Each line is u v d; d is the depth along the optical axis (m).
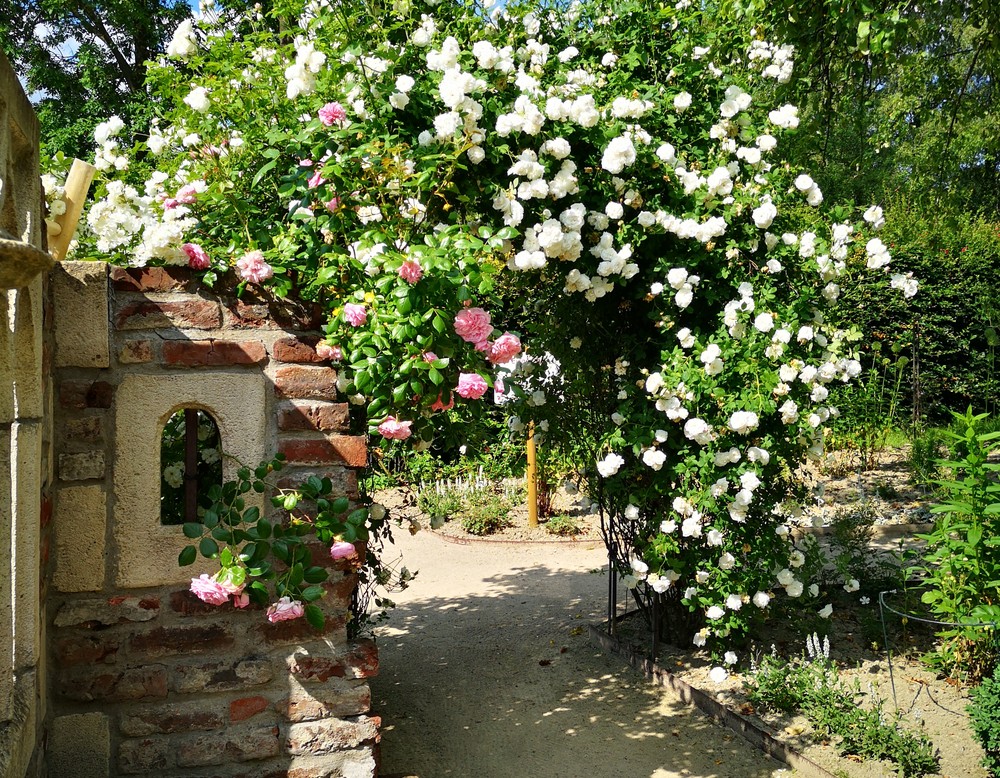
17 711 2.12
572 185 3.77
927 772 3.45
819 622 4.80
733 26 4.80
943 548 4.28
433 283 2.91
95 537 2.76
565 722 4.22
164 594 2.83
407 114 3.74
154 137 4.13
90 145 14.97
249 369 2.93
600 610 5.98
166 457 3.30
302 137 3.44
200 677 2.83
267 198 3.83
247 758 2.86
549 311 4.90
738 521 4.16
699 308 4.43
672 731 4.07
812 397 4.16
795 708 4.08
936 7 6.46
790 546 4.65
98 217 3.35
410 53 3.77
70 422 2.75
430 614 6.10
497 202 3.67
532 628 5.69
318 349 2.97
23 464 2.21
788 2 5.25
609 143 3.85
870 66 6.54
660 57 4.48
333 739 2.92
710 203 4.15
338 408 2.99
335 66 3.62
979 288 10.60
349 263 3.01
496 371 4.39
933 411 10.77
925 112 7.84
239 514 2.86
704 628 4.57
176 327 2.87
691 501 4.25
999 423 9.38
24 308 2.21
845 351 4.63
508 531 8.30
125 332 2.82
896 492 8.06
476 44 3.68
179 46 3.83
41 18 15.55
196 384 2.86
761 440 4.18
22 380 2.22
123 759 2.77
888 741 3.56
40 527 2.45
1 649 2.03
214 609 2.85
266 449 2.94
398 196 3.37
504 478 9.55
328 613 2.94
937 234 9.02
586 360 4.85
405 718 4.30
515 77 3.95
